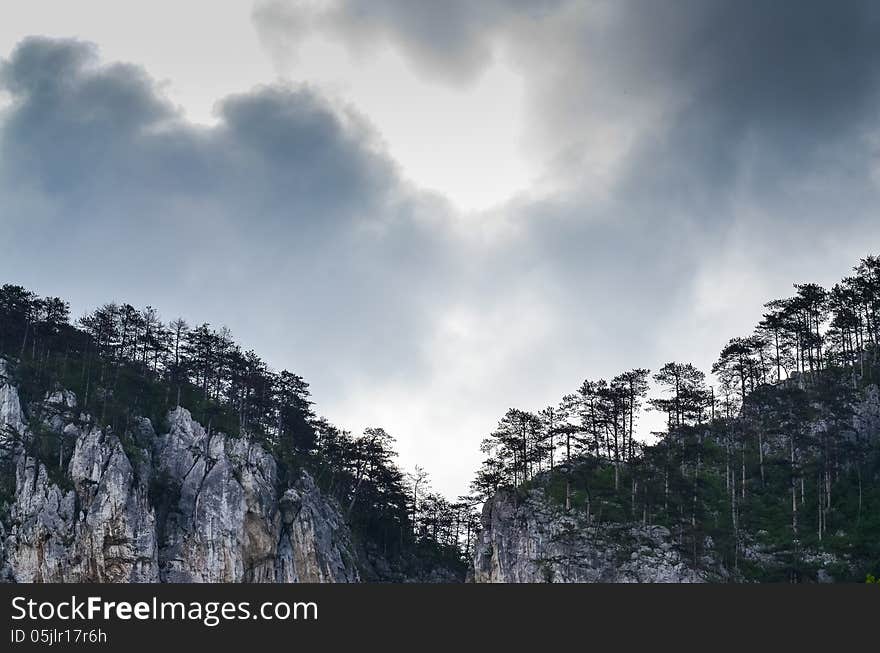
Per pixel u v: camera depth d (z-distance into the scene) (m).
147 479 143.00
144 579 130.38
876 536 130.62
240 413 168.50
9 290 158.62
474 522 192.25
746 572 130.75
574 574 133.25
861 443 148.12
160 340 169.88
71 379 154.12
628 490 149.50
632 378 160.12
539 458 155.62
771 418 160.62
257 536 143.62
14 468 135.62
